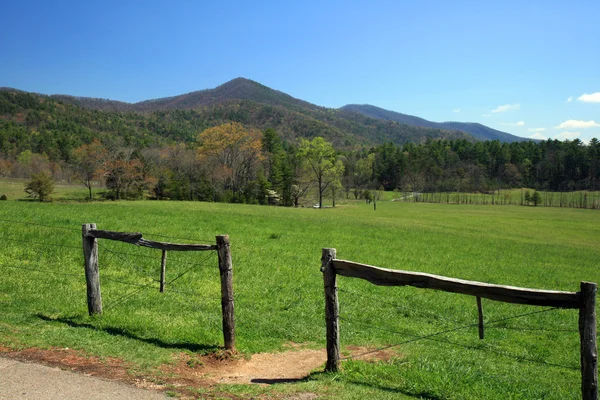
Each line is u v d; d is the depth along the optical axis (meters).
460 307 14.38
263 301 12.59
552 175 186.00
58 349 6.93
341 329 10.63
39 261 14.30
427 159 194.00
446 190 175.50
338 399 5.77
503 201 145.38
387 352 9.12
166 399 5.43
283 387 6.12
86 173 83.38
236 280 15.04
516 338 11.70
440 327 12.09
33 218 24.14
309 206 109.31
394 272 6.21
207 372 6.82
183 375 6.48
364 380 6.67
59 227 20.59
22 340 7.13
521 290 5.38
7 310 8.98
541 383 8.05
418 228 47.91
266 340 9.08
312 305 12.65
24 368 6.04
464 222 66.50
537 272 25.55
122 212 33.47
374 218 59.84
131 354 7.04
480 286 5.66
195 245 7.83
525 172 193.25
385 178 190.88
